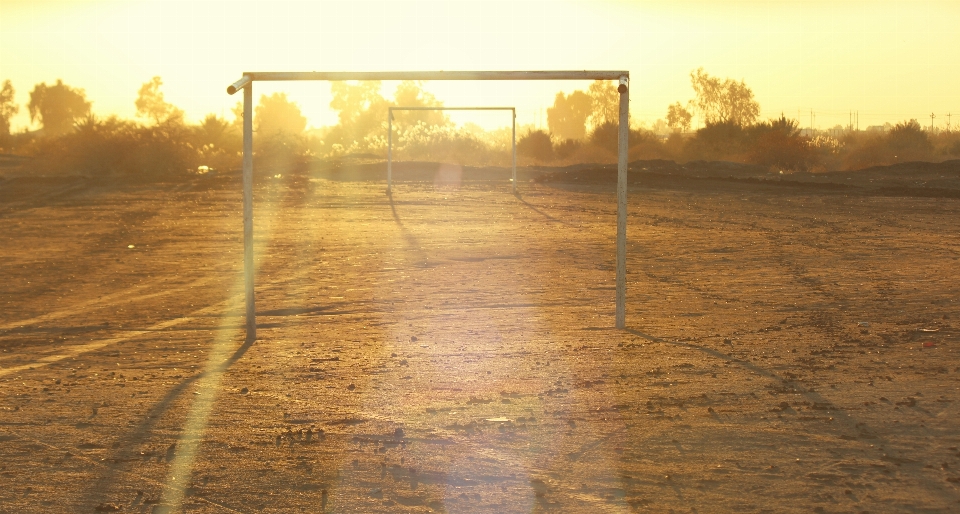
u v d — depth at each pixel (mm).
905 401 8125
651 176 50875
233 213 35812
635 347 11273
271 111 138125
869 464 6414
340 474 6441
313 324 13875
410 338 12430
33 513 5781
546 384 9234
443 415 8047
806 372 9492
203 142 69688
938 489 5898
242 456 6898
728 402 8266
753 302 15102
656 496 5898
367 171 58250
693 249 23328
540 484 6176
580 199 41281
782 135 68500
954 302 14391
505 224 30750
